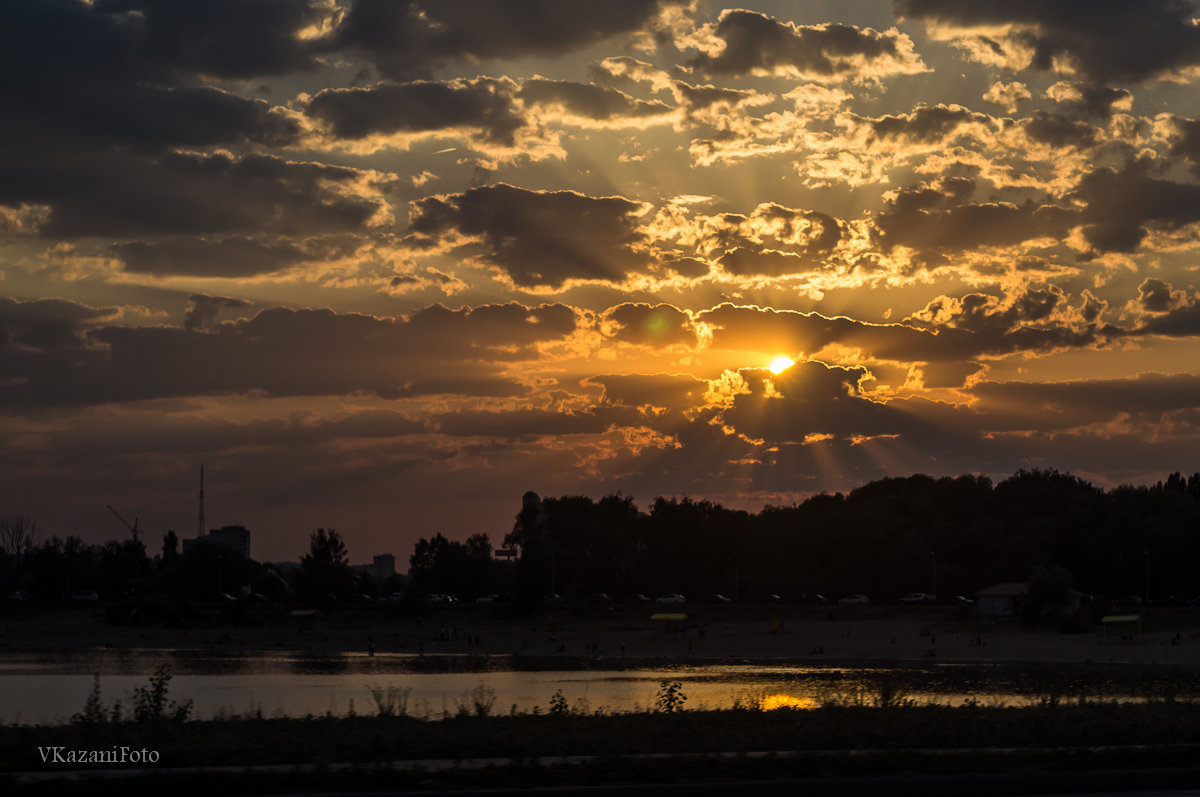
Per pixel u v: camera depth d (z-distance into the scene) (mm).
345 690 86750
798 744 27562
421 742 26984
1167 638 140875
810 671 113750
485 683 97250
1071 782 23656
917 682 97062
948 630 157625
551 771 23172
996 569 188625
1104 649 133250
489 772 22891
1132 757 25422
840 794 22547
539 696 79062
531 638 176125
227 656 146125
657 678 104812
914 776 23734
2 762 23938
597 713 36094
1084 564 190125
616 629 179250
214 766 23953
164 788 21281
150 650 160125
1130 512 191625
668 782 22656
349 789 21609
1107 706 37562
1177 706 38125
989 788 23219
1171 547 185125
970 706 37375
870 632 158625
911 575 195500
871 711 35406
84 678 102812
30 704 71062
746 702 69250
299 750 25641
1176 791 23594
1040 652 132250
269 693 83250
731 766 24062
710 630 170625
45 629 196625
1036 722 31641
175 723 30781
